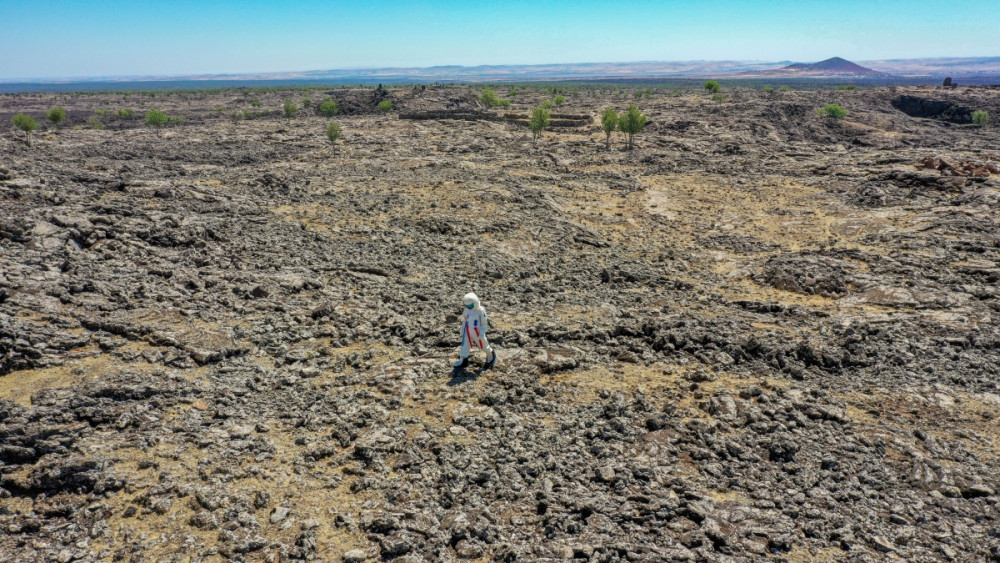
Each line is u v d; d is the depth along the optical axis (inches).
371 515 390.6
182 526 374.6
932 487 434.0
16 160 1574.8
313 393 542.3
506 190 1717.5
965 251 1173.7
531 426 499.2
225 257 911.0
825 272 1029.2
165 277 782.5
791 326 783.7
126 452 433.4
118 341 585.3
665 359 644.7
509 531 381.7
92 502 389.4
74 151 2498.8
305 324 691.4
